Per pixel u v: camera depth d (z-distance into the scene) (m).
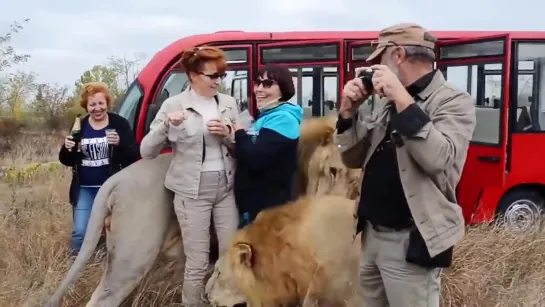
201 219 4.20
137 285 4.38
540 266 5.70
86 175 5.50
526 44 7.60
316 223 3.69
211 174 4.16
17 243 5.78
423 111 2.71
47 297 4.75
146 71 6.85
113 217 4.21
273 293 3.71
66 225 6.44
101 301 4.21
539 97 7.62
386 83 2.68
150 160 4.42
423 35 2.90
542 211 7.75
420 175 2.82
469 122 2.84
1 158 14.89
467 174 7.41
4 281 5.07
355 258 3.60
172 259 4.47
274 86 4.16
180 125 4.08
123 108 6.92
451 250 2.91
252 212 4.22
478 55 7.20
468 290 4.96
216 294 3.81
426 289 2.98
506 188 7.54
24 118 22.19
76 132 5.45
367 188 3.09
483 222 6.82
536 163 7.61
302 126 4.35
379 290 3.27
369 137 3.10
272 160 4.09
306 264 3.65
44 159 15.34
